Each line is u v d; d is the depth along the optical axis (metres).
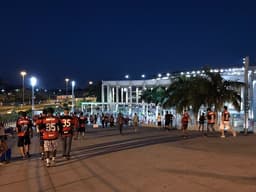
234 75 52.25
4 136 14.67
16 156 16.86
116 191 9.09
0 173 12.20
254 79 48.59
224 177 10.21
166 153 15.64
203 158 13.86
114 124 51.53
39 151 18.84
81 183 10.16
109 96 95.31
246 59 29.47
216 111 32.56
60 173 11.84
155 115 57.38
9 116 49.16
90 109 80.38
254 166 11.87
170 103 37.97
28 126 16.22
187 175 10.66
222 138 22.08
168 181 9.97
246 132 27.28
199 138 22.44
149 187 9.38
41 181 10.66
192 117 36.81
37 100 162.62
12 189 9.73
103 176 11.00
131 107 69.94
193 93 33.47
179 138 23.02
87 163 13.66
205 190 8.86
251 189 8.80
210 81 33.09
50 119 13.39
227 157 13.95
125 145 19.64
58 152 17.38
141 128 39.94
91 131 34.34
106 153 16.41
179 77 40.66
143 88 88.31
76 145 20.39
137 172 11.41
